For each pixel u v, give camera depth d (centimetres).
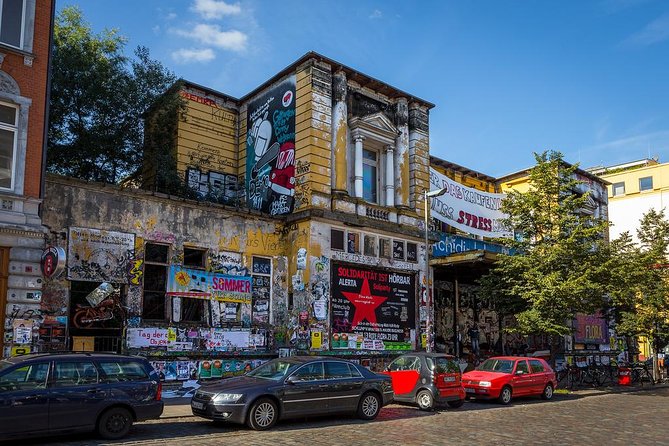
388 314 2447
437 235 2742
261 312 2192
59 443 1082
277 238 2281
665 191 5262
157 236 1906
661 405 2022
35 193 1593
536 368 2148
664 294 3019
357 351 2295
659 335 3080
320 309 2195
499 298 2594
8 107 1602
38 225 1584
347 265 2327
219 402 1270
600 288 2383
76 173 2353
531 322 2412
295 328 2194
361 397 1470
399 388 1781
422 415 1620
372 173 2614
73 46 2297
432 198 2803
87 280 1722
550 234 2536
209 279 2030
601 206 3859
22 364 1073
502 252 2975
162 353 1777
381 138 2569
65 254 1602
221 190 2580
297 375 1372
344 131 2428
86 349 1702
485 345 3256
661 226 3294
